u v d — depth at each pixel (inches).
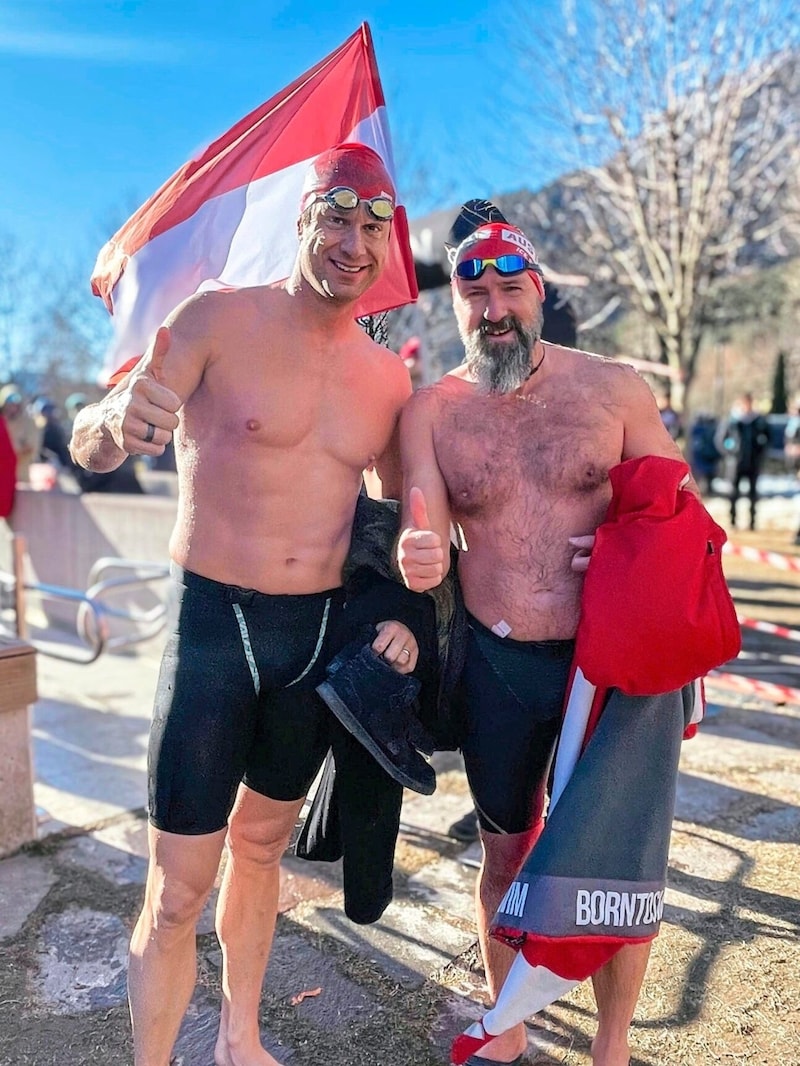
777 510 563.2
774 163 528.4
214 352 71.3
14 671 124.6
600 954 70.2
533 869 70.2
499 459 77.6
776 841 132.6
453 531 84.7
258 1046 85.2
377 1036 91.0
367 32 91.7
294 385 71.8
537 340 78.2
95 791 150.7
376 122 95.4
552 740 79.9
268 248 90.9
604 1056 76.8
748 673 223.3
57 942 106.7
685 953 104.3
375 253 69.1
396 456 82.4
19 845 128.6
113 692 212.7
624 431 79.0
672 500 71.6
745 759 164.9
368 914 80.5
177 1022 75.2
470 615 80.8
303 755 77.7
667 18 450.0
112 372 89.0
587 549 76.5
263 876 83.3
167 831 71.9
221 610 72.9
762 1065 85.7
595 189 512.1
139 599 247.9
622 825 70.5
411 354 226.2
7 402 361.1
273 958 104.0
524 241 76.2
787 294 894.4
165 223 87.0
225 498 72.4
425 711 80.6
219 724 72.0
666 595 68.4
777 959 103.0
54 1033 91.0
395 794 78.0
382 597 76.9
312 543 74.2
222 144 87.5
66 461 361.4
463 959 104.3
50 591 200.1
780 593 321.7
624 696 71.6
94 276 90.6
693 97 463.2
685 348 495.2
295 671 74.8
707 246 494.9
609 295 542.3
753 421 474.9
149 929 73.5
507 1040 85.7
